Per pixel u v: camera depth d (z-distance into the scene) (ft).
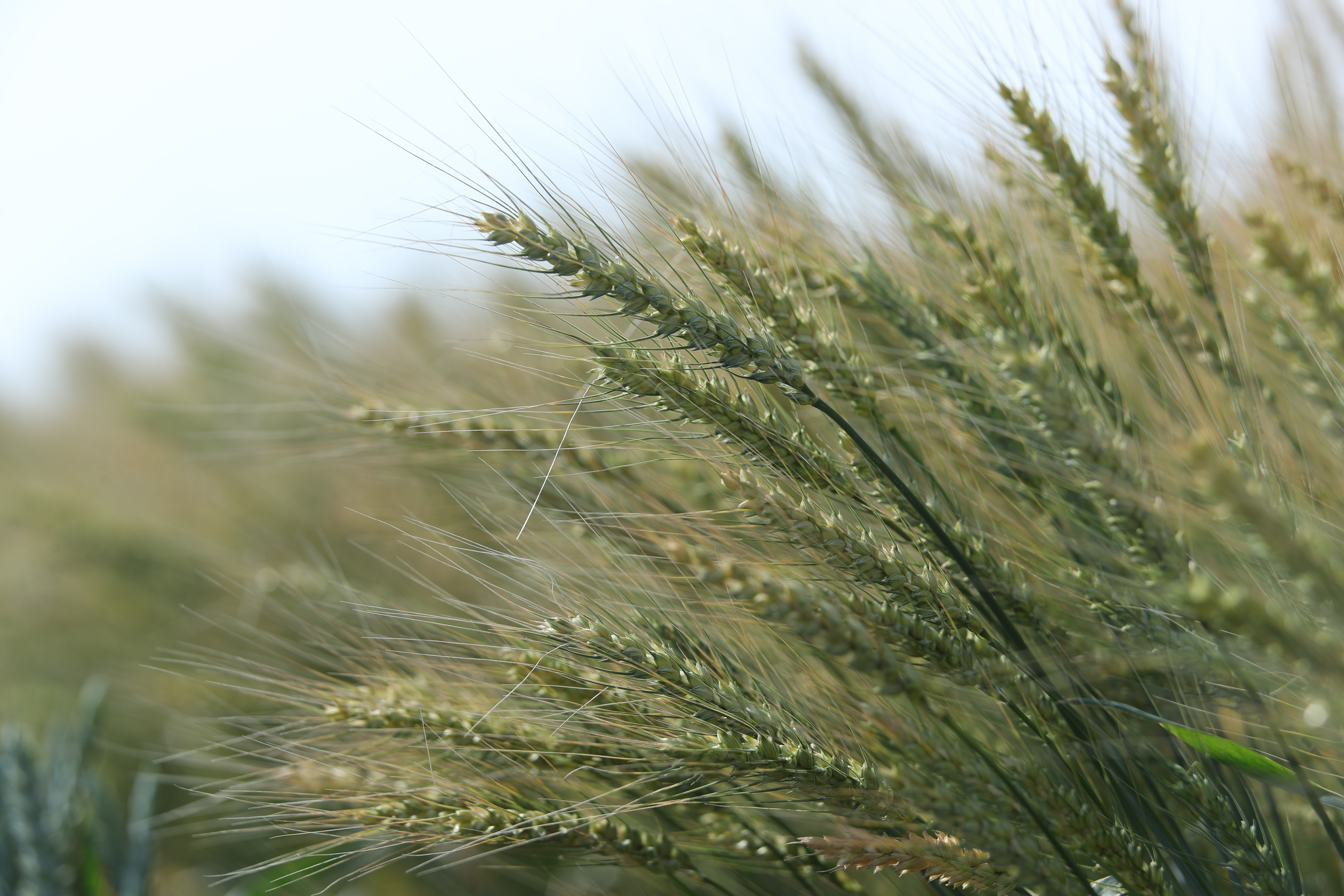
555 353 2.68
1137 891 2.41
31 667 5.14
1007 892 2.41
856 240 2.78
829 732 2.50
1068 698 2.48
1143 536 2.40
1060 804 2.41
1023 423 2.56
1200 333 2.58
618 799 2.66
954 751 2.41
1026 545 2.57
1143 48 2.64
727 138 2.89
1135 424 2.49
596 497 2.76
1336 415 2.48
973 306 2.62
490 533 2.70
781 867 2.67
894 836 2.48
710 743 2.44
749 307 2.51
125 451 6.10
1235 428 2.48
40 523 5.33
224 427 5.71
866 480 2.51
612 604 2.57
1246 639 2.31
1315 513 2.40
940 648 2.39
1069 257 2.78
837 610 2.32
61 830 3.13
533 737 2.58
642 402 2.46
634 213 2.61
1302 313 2.51
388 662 2.76
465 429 2.78
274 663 2.99
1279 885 2.43
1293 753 2.43
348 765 2.69
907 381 2.66
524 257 2.41
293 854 2.78
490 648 2.60
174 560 5.18
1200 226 2.61
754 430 2.46
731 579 2.29
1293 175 2.69
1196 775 2.46
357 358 3.14
